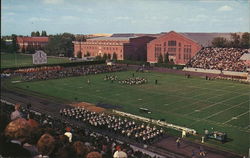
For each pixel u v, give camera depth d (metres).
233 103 65.62
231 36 158.12
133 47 165.62
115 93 76.31
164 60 142.88
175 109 60.94
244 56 117.12
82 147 23.11
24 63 141.75
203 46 139.88
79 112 56.50
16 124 24.22
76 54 190.38
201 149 40.06
